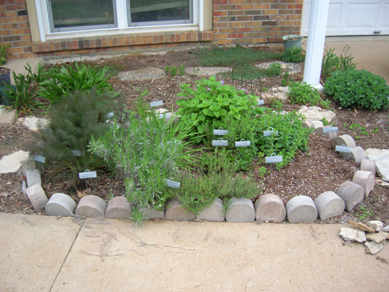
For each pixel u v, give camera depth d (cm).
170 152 305
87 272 249
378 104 464
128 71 619
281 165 339
